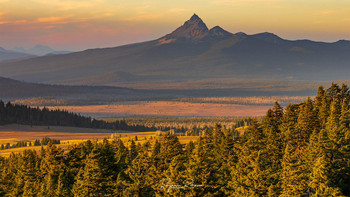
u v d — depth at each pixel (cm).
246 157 6388
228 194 6475
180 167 7169
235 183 6191
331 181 6141
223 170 6944
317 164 5706
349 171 6391
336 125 7381
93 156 7019
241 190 6050
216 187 6419
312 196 5566
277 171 6297
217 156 7688
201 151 6662
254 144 7562
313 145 6675
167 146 7838
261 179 5919
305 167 5859
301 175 5666
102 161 7288
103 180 7000
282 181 5803
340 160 6334
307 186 5894
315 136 6750
